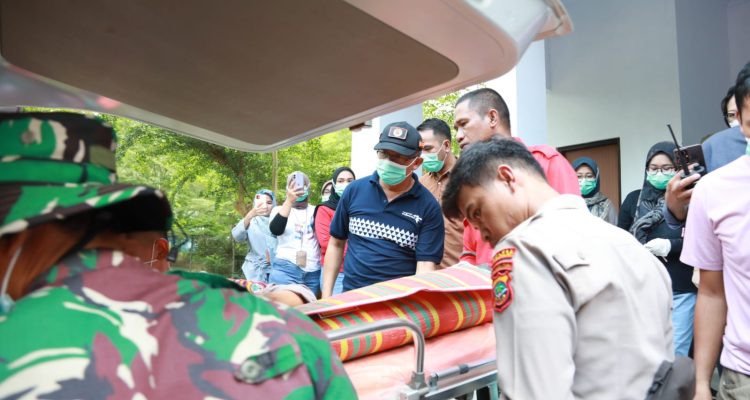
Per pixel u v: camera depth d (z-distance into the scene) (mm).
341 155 13703
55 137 721
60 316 637
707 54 9055
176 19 1182
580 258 1206
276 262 4637
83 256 729
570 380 1130
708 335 1791
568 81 9875
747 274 1616
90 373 607
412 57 1183
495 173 1377
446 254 3295
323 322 1484
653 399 1184
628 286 1229
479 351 1647
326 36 1164
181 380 670
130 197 718
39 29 1272
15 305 654
